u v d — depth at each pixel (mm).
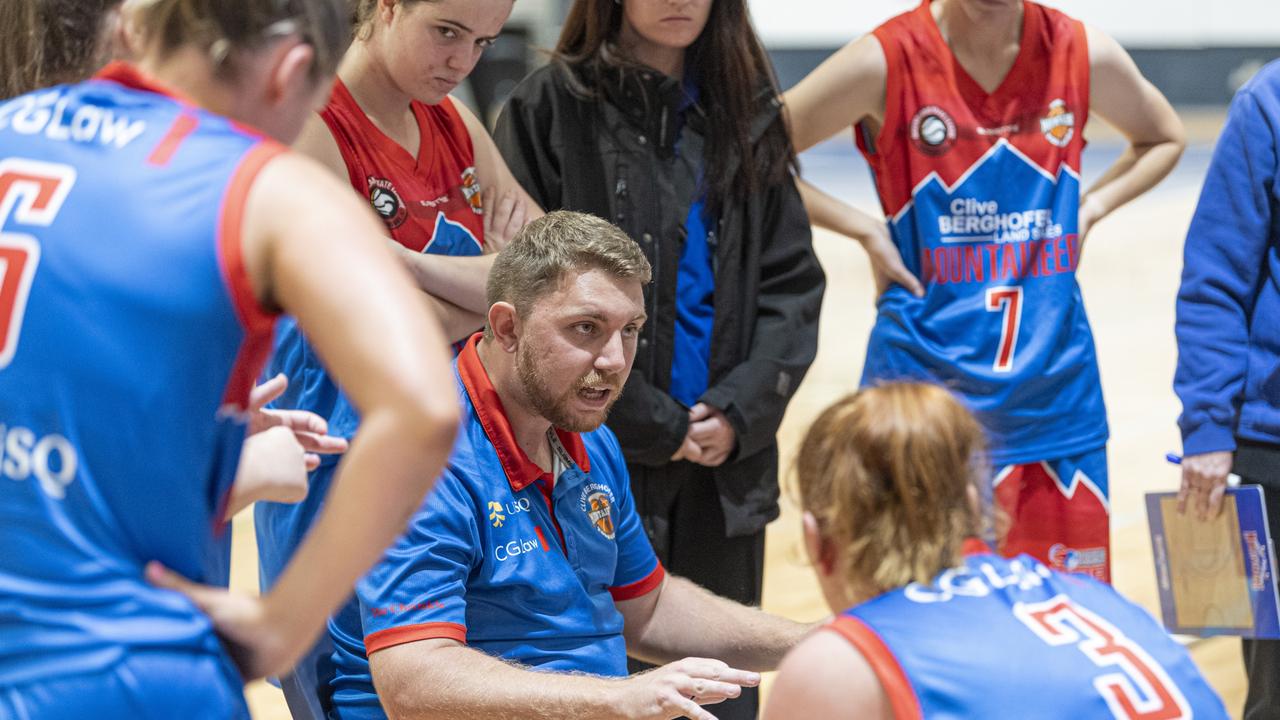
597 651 6797
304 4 4133
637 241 8945
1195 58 44531
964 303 9812
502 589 6562
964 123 9734
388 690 6145
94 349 3840
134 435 3859
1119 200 10656
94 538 3895
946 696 4371
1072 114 9859
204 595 3986
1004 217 9789
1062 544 9922
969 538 4855
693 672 5906
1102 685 4457
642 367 8867
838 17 41938
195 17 4090
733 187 9180
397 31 7750
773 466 9344
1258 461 9141
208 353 3865
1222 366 9219
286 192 3871
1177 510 9391
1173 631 9414
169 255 3836
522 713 5934
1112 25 44125
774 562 13789
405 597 6191
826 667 4473
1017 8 9719
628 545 7215
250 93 4129
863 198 34281
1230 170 9195
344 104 7906
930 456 4637
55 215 3920
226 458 4105
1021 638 4527
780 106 9414
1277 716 9344
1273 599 9039
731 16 9180
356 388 3758
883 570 4629
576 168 9031
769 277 9430
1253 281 9234
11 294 3896
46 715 3795
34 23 4949
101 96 4121
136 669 3818
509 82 22703
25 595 3859
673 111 9117
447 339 7996
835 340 22875
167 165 3922
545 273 6457
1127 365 22062
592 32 9148
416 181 8164
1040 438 9789
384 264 3861
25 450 3881
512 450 6602
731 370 9117
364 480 3723
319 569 3814
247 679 4055
